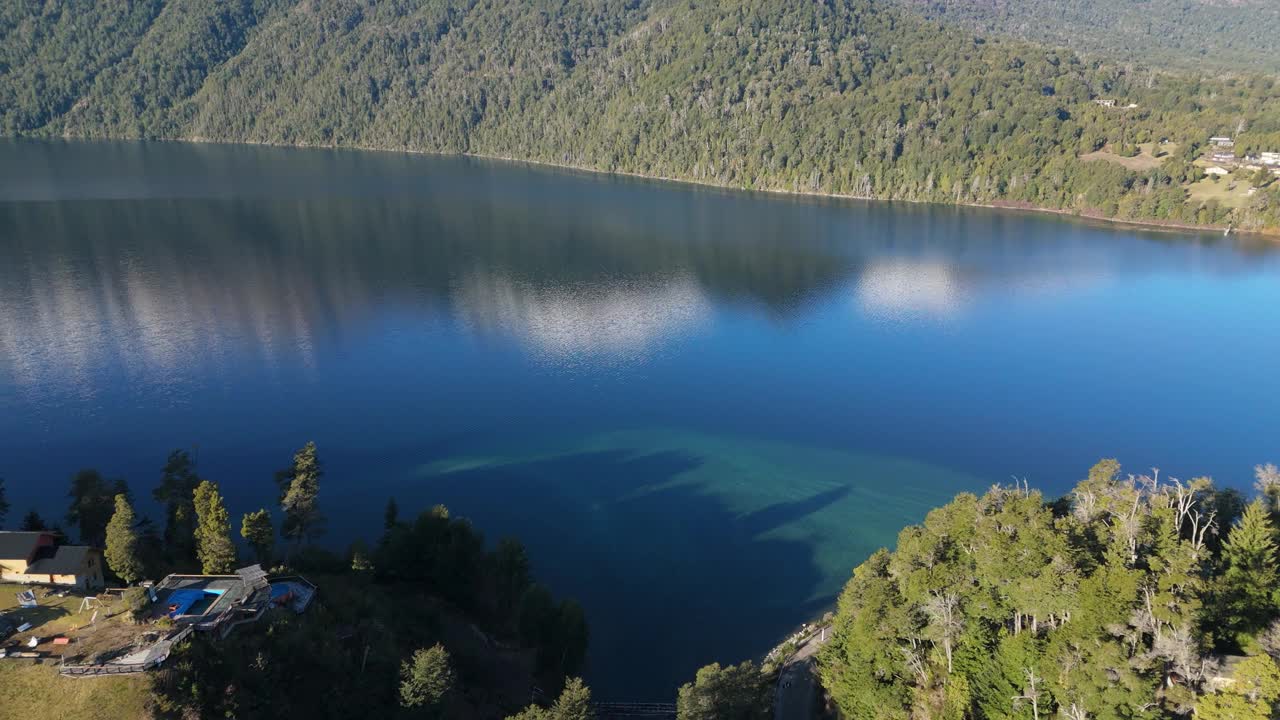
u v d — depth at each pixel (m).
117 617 67.88
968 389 172.25
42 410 144.25
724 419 155.12
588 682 88.56
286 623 70.12
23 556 71.88
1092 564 71.88
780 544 115.81
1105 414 160.75
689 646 95.00
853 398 166.62
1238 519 85.62
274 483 124.69
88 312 194.50
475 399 159.00
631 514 122.00
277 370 167.50
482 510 121.44
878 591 79.50
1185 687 65.00
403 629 82.00
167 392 154.00
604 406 158.62
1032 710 68.62
